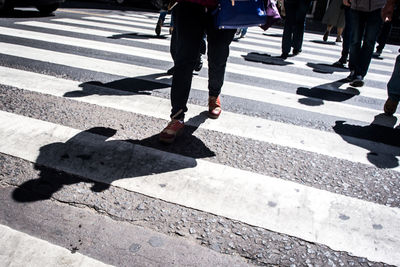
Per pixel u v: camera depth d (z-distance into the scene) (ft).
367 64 15.02
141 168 7.06
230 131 9.34
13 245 4.89
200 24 7.84
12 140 7.59
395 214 6.37
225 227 5.66
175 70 8.05
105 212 5.72
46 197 5.92
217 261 4.98
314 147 8.86
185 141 8.45
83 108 9.77
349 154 8.65
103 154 7.42
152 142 8.21
